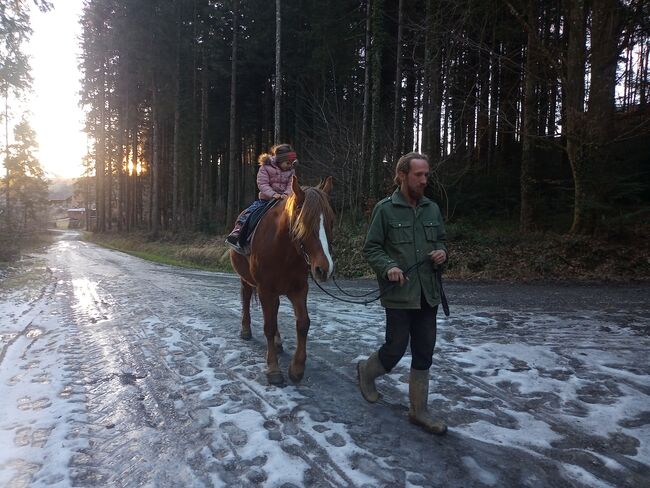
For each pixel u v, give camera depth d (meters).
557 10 15.15
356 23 22.86
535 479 2.68
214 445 3.13
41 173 48.50
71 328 6.84
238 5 27.00
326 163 19.86
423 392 3.35
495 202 17.45
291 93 30.48
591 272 10.45
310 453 3.00
